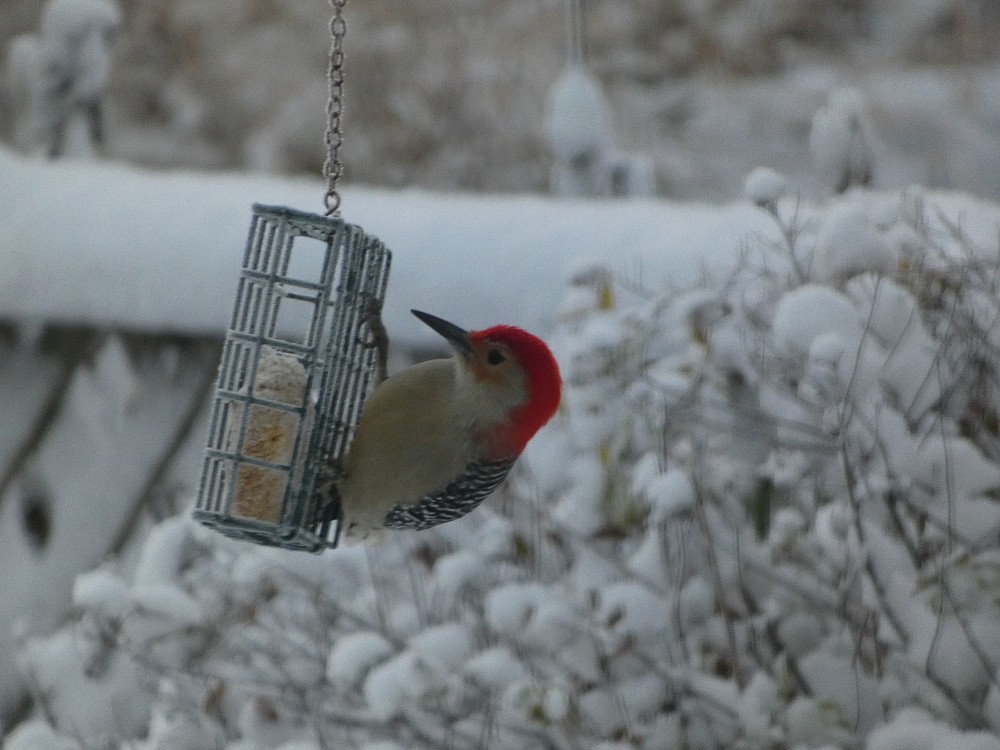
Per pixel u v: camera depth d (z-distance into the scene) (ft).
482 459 31.50
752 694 32.73
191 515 30.86
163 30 96.07
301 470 30.66
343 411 33.60
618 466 35.29
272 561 36.96
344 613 35.81
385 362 33.78
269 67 94.89
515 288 43.27
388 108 90.07
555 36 92.84
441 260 43.96
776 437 34.40
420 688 32.53
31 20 94.89
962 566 31.48
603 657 33.88
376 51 90.38
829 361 30.40
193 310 44.78
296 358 31.09
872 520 33.53
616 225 43.29
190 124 95.14
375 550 38.42
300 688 35.35
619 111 99.40
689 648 34.55
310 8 95.40
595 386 35.17
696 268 41.24
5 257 45.70
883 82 98.68
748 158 96.12
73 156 60.54
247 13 95.86
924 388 32.30
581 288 36.83
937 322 33.99
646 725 33.71
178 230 45.60
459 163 88.58
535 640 33.81
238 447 30.45
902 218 36.17
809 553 35.19
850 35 107.04
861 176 43.42
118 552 44.16
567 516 35.50
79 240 45.70
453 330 31.71
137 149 94.43
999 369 33.27
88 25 60.44
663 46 103.14
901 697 31.99
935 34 100.42
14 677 43.37
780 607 34.83
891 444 31.89
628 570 34.91
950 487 31.58
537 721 33.42
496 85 90.02
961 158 93.50
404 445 31.09
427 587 38.47
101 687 38.55
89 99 61.00
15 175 47.44
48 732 36.78
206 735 35.42
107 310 45.19
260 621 38.91
